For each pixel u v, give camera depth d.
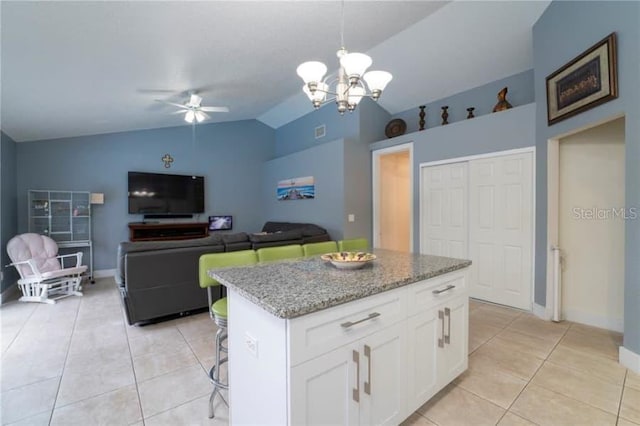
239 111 6.05
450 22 3.51
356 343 1.32
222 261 2.00
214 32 2.65
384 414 1.45
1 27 1.97
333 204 5.06
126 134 5.57
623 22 2.15
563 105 2.77
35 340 2.69
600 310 2.93
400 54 4.14
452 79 4.40
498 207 3.59
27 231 4.68
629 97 2.11
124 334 2.82
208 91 4.28
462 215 3.97
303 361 1.12
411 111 5.29
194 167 6.37
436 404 1.81
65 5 1.88
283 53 3.45
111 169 5.42
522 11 3.18
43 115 3.79
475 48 3.80
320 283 1.44
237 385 1.46
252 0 2.30
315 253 2.58
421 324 1.67
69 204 4.98
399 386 1.53
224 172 6.76
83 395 1.90
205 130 6.50
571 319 3.09
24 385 2.00
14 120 3.73
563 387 1.96
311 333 1.15
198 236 6.11
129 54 2.70
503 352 2.44
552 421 1.66
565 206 3.10
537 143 3.22
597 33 2.39
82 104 3.70
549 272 3.09
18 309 3.53
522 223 3.38
